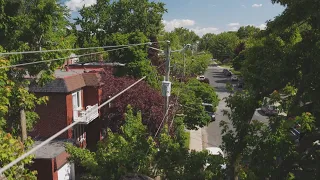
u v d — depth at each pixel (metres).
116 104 20.53
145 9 37.00
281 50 8.19
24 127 13.28
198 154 8.30
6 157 7.39
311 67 7.29
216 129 30.00
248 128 7.71
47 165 15.08
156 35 38.53
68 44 14.04
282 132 6.94
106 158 9.38
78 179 17.72
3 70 9.15
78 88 19.55
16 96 12.15
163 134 9.84
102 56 30.44
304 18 7.64
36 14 13.31
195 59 54.28
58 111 18.05
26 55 13.28
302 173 7.49
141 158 9.15
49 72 13.72
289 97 8.04
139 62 25.17
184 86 28.34
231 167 7.96
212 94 30.02
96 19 38.00
